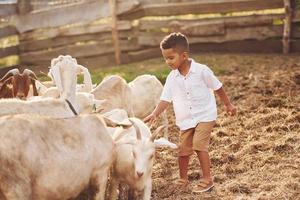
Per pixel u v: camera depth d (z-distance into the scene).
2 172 5.50
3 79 8.94
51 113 6.73
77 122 6.16
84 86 8.88
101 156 6.21
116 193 7.10
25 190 5.62
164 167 8.21
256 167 7.91
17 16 16.59
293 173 7.55
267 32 15.53
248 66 13.98
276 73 12.91
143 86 9.91
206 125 7.14
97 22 17.23
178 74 7.16
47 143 5.80
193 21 15.83
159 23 15.95
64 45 16.58
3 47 16.41
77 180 6.02
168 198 7.23
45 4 16.66
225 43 15.81
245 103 10.94
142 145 6.48
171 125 10.37
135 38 16.16
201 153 7.15
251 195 7.10
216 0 15.77
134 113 9.74
